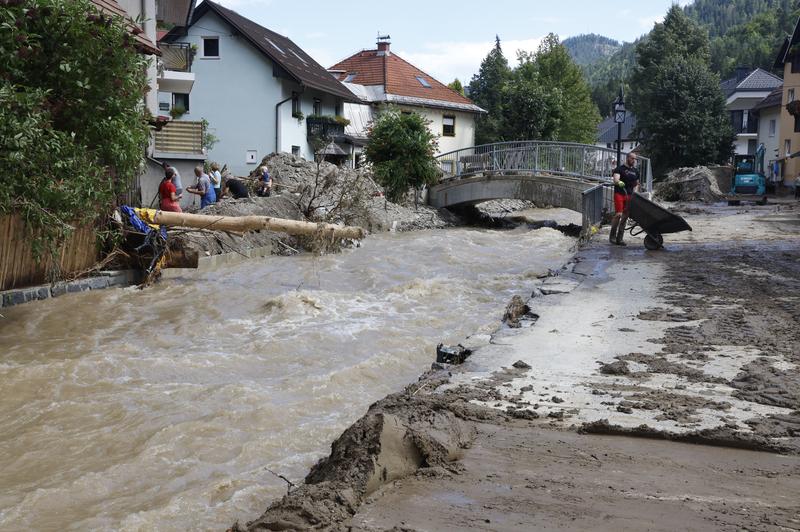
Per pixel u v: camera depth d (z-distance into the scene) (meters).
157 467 6.20
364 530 3.60
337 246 21.53
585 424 5.30
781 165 57.16
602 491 4.13
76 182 12.16
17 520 5.29
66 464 6.30
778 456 4.81
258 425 7.14
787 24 171.75
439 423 5.03
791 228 22.61
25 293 13.43
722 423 5.36
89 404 7.81
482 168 35.94
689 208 33.00
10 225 13.02
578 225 33.03
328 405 7.80
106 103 13.39
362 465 4.26
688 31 89.81
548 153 33.31
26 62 12.41
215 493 5.68
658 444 5.04
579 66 74.94
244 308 13.25
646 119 72.50
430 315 12.55
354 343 10.49
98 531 5.09
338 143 44.12
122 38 13.20
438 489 4.15
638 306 10.16
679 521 3.69
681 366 7.00
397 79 54.84
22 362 9.45
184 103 38.44
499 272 18.00
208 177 24.39
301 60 45.31
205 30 37.88
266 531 3.62
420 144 34.75
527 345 7.93
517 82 61.66
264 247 20.89
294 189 28.92
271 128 38.16
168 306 13.39
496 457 4.72
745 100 90.25
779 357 7.31
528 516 3.76
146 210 16.27
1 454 6.53
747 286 11.80
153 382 8.62
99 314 12.65
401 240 25.52
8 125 10.76
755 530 3.58
